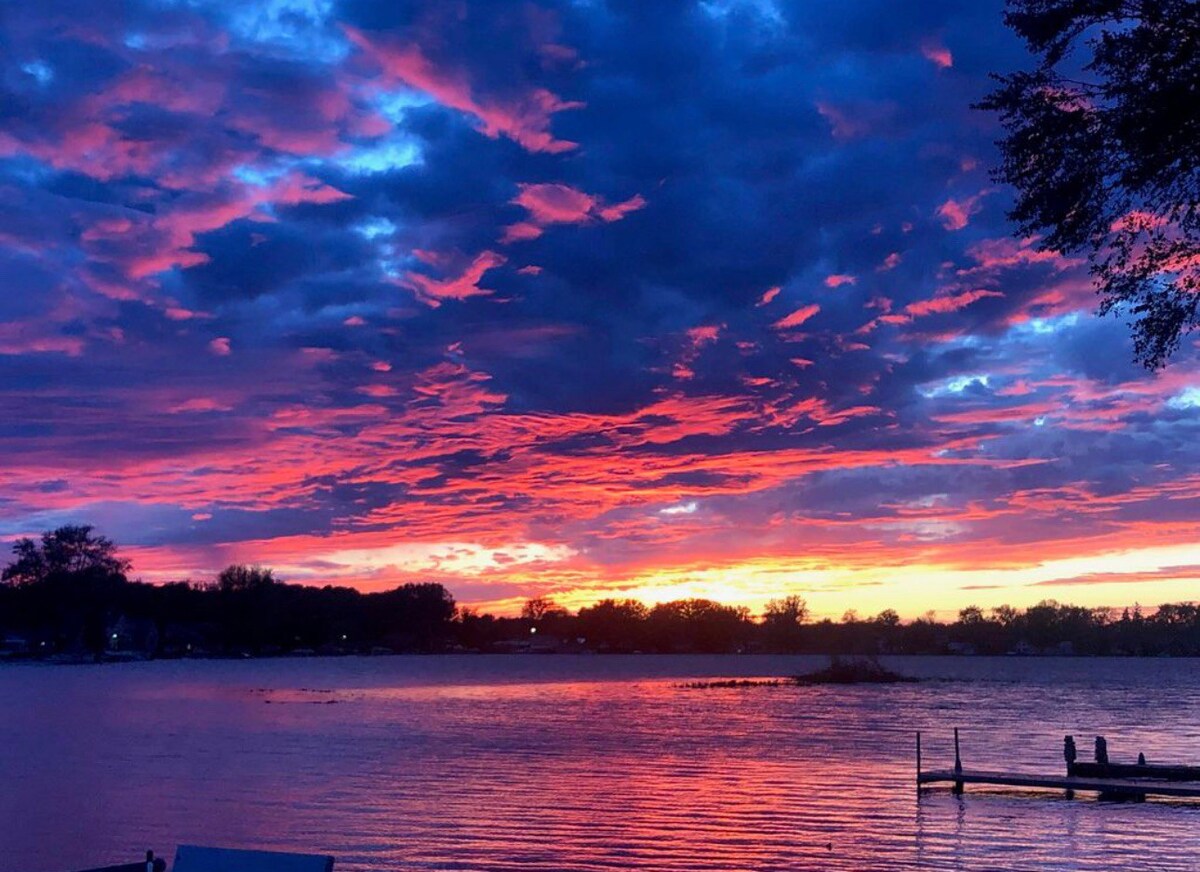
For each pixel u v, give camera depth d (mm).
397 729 66250
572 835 28562
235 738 59594
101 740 58344
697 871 24406
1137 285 14312
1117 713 84750
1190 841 27891
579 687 141250
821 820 30938
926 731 65188
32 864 25266
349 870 24516
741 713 84875
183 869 10711
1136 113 13031
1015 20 13742
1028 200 14234
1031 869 24594
